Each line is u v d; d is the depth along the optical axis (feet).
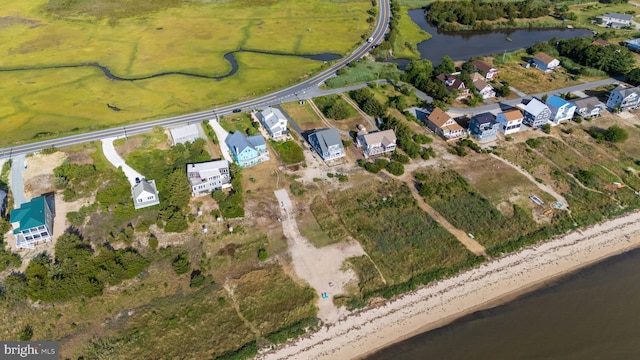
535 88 499.51
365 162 377.91
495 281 285.64
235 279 282.77
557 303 273.75
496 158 388.37
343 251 301.84
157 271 286.05
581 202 343.87
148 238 308.81
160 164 373.61
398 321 262.06
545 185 360.07
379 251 301.84
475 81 486.38
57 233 310.45
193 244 305.73
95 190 348.59
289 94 479.82
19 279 272.10
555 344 250.37
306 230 317.63
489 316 265.95
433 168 376.48
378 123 431.02
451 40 647.97
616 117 447.83
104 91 481.46
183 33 627.46
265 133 414.41
